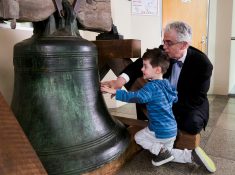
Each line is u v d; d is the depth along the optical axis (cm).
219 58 404
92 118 129
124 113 296
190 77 169
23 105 124
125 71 174
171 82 173
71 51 119
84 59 125
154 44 368
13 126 94
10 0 101
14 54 126
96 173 130
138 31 352
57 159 113
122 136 140
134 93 139
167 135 147
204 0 389
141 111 201
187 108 171
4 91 189
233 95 404
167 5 383
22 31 202
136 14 345
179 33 150
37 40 121
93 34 273
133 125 179
